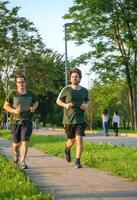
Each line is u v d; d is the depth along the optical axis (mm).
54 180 9750
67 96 12188
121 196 7805
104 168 11492
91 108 63000
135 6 45312
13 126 12320
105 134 36906
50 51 59844
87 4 44469
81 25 46062
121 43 47219
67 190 8477
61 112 84312
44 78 60531
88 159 13055
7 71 58031
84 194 8047
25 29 57875
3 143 26047
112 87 51062
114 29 46812
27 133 12109
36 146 21156
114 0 45031
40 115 88750
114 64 47188
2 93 57812
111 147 17906
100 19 45594
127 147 17984
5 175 10094
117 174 10445
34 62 58938
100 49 46438
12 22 57062
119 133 40688
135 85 48156
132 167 11031
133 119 48406
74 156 14695
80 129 12070
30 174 10781
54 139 26984
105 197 7738
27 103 12203
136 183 9188
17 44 57969
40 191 8297
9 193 7957
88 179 9789
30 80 59656
